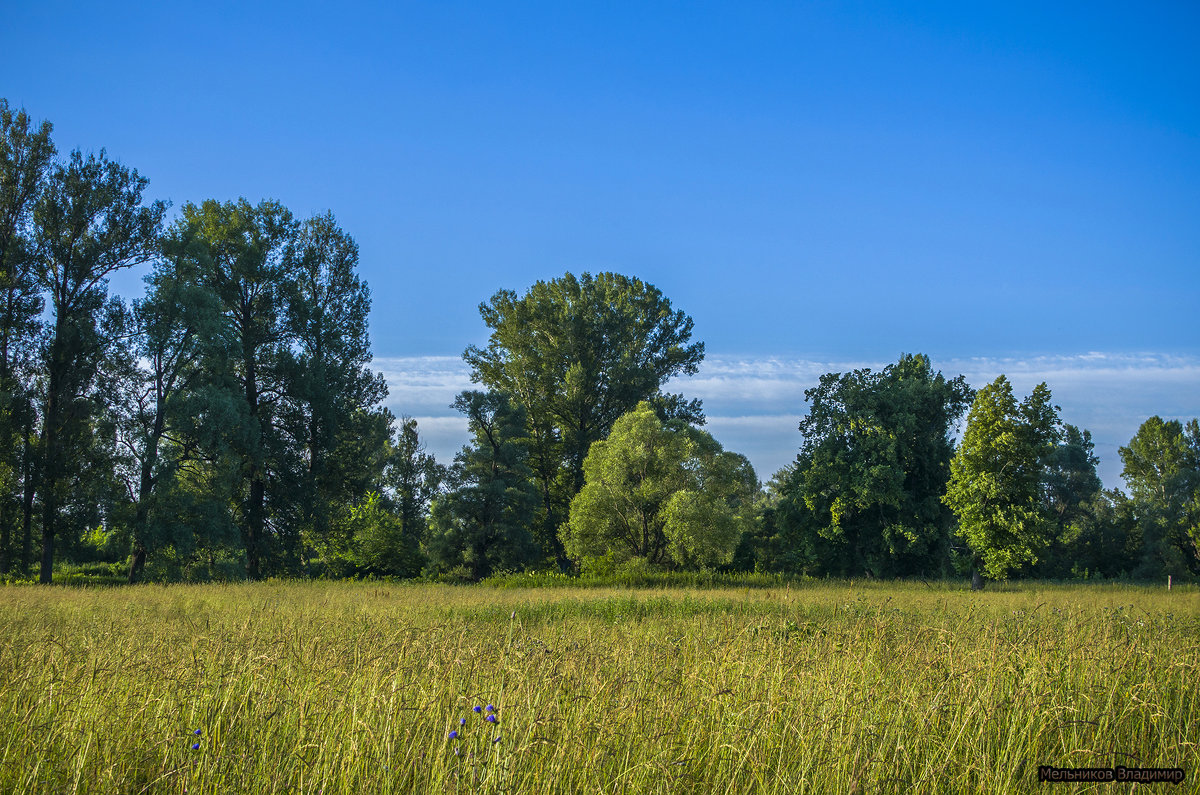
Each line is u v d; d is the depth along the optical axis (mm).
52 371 34312
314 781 4160
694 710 5562
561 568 56562
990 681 6301
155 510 33281
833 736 5031
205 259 37719
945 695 6070
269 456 40469
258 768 4375
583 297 60344
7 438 32438
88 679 5785
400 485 60719
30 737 4625
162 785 4227
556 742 4605
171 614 15031
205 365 36469
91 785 4238
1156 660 7477
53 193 34438
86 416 34312
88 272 35312
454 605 17469
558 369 59500
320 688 5637
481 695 5535
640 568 37719
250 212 43156
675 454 41406
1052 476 69250
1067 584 37312
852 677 6586
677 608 17469
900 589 32344
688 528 37750
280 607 16484
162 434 35906
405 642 7043
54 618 13461
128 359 35156
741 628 10828
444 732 4723
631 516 42031
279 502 41562
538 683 5840
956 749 5203
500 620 14695
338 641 7871
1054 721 5531
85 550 46438
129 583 33750
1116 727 5656
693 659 7852
